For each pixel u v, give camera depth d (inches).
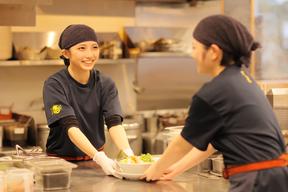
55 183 91.2
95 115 119.4
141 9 191.8
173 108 200.2
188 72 201.5
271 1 141.3
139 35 188.5
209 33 76.5
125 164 95.7
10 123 165.2
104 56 177.6
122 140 113.4
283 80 127.9
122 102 190.7
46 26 177.2
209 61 78.4
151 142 175.2
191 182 94.1
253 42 79.3
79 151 117.3
